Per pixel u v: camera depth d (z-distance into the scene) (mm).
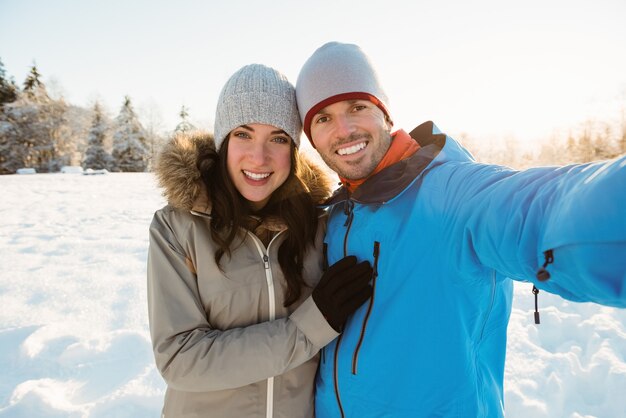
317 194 1502
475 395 1054
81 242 5582
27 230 6492
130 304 3391
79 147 42469
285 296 1315
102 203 9867
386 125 1346
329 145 1327
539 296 3328
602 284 546
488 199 853
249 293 1271
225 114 1352
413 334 1038
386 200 1126
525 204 736
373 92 1310
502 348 1237
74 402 2164
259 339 1126
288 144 1417
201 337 1150
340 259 1286
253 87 1336
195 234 1263
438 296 1016
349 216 1292
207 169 1320
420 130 1444
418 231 1062
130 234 6180
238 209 1277
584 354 2490
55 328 2912
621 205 541
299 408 1278
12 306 3330
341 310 1114
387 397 1065
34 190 13023
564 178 692
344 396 1164
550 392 2174
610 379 2172
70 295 3574
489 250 810
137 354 2590
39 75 41562
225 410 1201
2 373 2387
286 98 1407
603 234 546
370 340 1104
